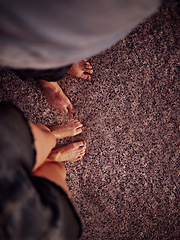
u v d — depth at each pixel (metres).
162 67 1.12
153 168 1.15
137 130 1.13
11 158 0.52
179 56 1.12
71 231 0.67
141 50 1.11
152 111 1.13
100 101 1.12
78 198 1.15
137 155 1.14
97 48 0.62
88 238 1.17
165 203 1.17
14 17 0.38
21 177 0.52
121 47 1.11
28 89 1.09
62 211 0.60
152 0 0.45
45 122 1.12
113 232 1.17
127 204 1.17
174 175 1.16
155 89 1.13
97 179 1.15
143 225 1.18
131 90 1.12
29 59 0.50
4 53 0.48
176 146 1.15
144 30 1.10
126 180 1.15
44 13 0.38
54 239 0.53
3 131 0.54
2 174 0.49
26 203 0.50
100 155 1.14
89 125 1.13
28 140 0.64
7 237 0.47
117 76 1.12
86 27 0.42
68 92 1.11
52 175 0.73
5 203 0.47
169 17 1.10
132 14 0.44
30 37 0.42
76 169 1.14
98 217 1.16
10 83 1.09
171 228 1.18
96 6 0.38
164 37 1.11
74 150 1.09
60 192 0.67
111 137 1.13
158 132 1.14
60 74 0.84
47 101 1.10
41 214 0.52
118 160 1.14
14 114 0.63
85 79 1.11
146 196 1.17
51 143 0.92
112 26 0.45
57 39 0.43
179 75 1.13
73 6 0.37
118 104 1.12
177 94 1.13
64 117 1.12
